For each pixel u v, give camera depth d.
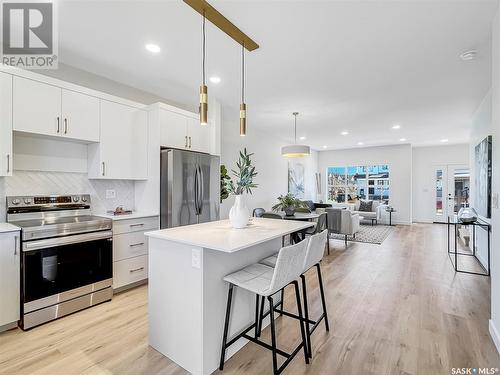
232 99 4.09
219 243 1.66
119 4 1.98
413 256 4.62
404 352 1.96
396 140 7.69
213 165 3.92
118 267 2.94
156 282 1.98
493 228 2.19
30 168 2.70
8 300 2.16
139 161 3.37
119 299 2.83
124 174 3.21
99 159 2.99
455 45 2.52
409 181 8.41
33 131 2.45
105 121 3.03
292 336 2.18
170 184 3.21
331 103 4.26
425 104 4.27
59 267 2.42
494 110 2.17
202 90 2.06
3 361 1.83
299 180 8.62
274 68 3.04
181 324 1.81
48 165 2.82
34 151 2.72
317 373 1.74
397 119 5.20
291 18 2.12
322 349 1.99
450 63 2.88
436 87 3.57
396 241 5.84
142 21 2.19
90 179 3.18
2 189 2.54
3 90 2.27
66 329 2.24
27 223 2.46
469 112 4.68
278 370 1.65
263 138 6.66
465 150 8.27
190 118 3.75
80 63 2.93
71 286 2.50
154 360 1.87
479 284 3.29
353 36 2.38
